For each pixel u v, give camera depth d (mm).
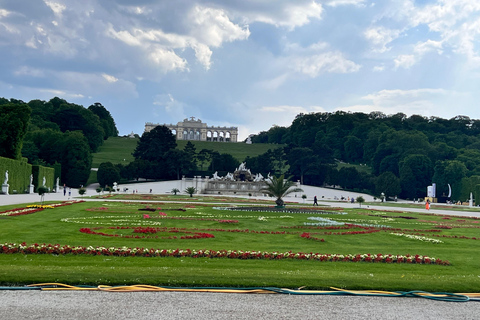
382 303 13328
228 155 168875
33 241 22531
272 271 16922
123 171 139000
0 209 41562
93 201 63094
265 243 25422
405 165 141250
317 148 171375
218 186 136750
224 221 36312
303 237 28625
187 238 26156
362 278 15984
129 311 11609
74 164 130500
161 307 12047
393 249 24469
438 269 19094
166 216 40500
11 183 83562
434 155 162250
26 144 130250
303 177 161125
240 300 13070
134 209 48000
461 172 134125
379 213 56719
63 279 14312
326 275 16344
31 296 12797
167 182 135375
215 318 11234
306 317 11602
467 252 24047
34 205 46281
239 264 18531
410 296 14297
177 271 16062
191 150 159500
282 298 13492
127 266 17062
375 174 169250
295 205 70875
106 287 13852
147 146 158375
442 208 84188
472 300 14070
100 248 20266
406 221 45094
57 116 183000
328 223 38062
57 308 11695
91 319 10875
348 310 12414
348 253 22438
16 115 93188
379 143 180875
